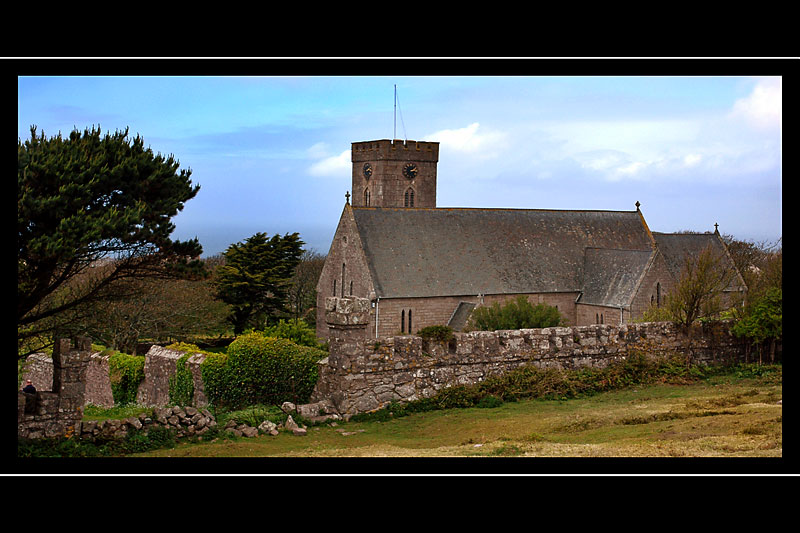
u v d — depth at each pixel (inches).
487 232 2763.3
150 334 2063.2
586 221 2987.2
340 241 2588.6
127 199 738.2
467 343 916.6
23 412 667.4
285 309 2815.0
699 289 1086.4
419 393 880.9
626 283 2541.8
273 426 776.3
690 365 1063.6
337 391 845.8
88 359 697.0
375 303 2395.4
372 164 3506.4
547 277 2716.5
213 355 1080.2
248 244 2696.9
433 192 3570.4
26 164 674.8
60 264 703.1
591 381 964.0
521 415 813.2
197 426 748.0
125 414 1100.5
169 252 772.0
